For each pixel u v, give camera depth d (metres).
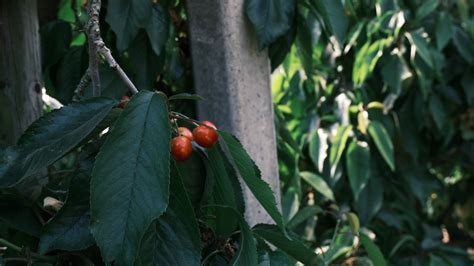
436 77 2.29
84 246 1.07
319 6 1.32
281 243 1.21
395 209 2.32
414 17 2.13
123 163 0.98
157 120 1.00
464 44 2.22
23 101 1.29
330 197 1.79
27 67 1.29
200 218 1.18
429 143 2.46
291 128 1.99
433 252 2.16
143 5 1.31
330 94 2.10
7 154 1.05
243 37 1.34
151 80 1.38
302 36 1.41
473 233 2.82
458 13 2.36
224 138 1.09
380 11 2.02
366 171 1.95
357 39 2.05
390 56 2.07
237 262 1.11
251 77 1.35
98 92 1.12
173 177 1.04
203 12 1.34
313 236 1.99
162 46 1.35
